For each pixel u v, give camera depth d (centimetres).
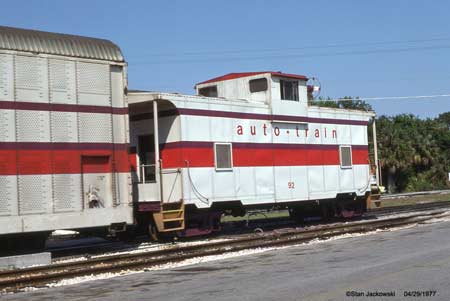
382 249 1385
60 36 1491
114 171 1536
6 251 1454
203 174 1770
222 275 1112
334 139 2261
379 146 5822
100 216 1497
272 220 2536
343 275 1045
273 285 980
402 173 6119
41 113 1413
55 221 1414
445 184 6303
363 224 1967
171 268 1230
